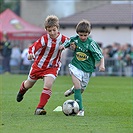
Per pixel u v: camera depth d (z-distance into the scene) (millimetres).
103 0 104875
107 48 60875
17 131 16656
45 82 21062
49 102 27016
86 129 17312
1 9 98562
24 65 58750
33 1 104250
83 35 21141
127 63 59031
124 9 76938
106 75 59312
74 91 21422
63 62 58375
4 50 59000
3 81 44531
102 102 27562
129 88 39469
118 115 21516
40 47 21094
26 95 30844
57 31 21078
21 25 63219
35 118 19703
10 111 22391
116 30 73375
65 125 18031
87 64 21453
